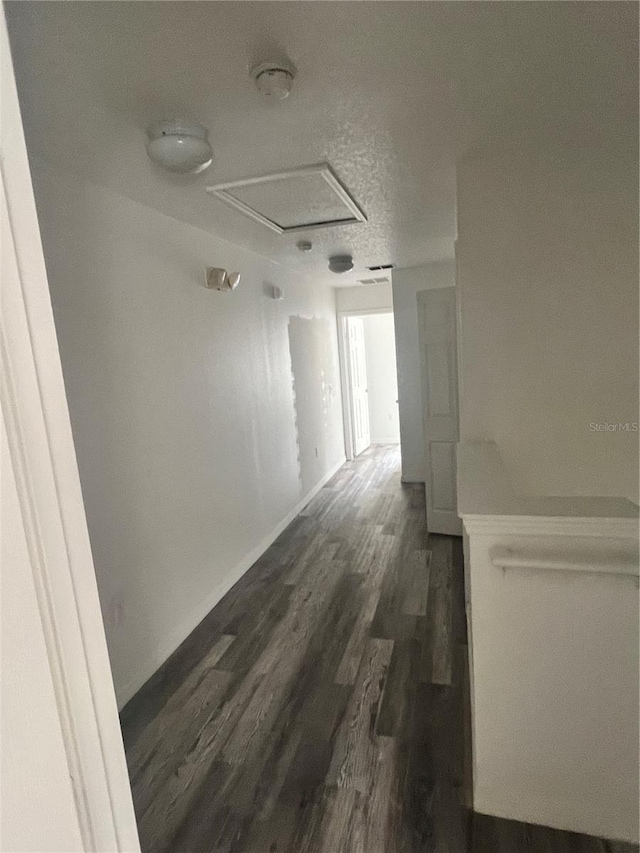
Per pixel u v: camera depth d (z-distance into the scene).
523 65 1.42
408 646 2.44
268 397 3.90
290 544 3.89
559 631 1.37
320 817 1.55
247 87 1.46
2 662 0.52
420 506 4.66
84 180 2.03
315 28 1.21
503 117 1.74
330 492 5.27
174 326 2.62
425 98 1.59
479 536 1.38
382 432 7.60
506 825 1.48
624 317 2.06
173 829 1.54
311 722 1.96
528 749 1.45
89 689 0.62
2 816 0.53
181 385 2.68
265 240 3.29
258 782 1.69
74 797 0.59
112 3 1.08
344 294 6.20
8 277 0.53
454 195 2.57
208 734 1.92
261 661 2.39
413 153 2.02
